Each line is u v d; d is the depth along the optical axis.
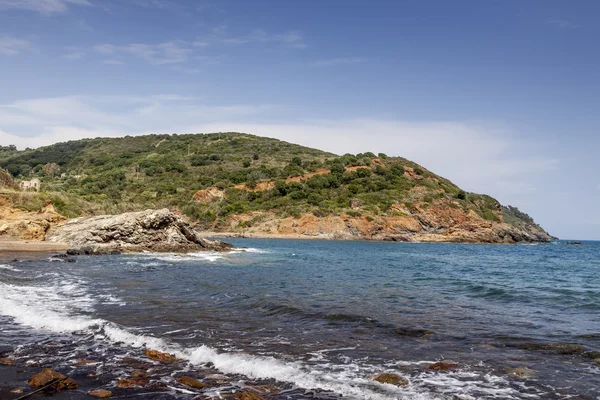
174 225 45.34
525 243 106.25
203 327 11.36
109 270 25.55
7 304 13.67
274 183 116.75
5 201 43.69
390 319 12.86
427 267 34.59
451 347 9.95
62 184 123.69
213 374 7.81
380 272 28.97
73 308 13.55
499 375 8.08
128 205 102.00
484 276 28.03
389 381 7.63
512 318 13.39
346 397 6.90
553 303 16.61
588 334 11.27
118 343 9.61
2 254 32.75
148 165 140.12
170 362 8.42
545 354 9.45
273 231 99.50
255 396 6.69
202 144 175.00
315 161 135.62
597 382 7.77
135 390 6.97
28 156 171.12
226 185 117.25
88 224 44.34
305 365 8.45
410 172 121.31
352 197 107.44
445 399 6.92
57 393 6.73
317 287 20.08
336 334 10.93
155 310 13.48
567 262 45.91
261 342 10.05
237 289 18.66
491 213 107.44
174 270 26.78
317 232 97.50
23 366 7.98
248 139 182.50
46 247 38.81
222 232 101.19
